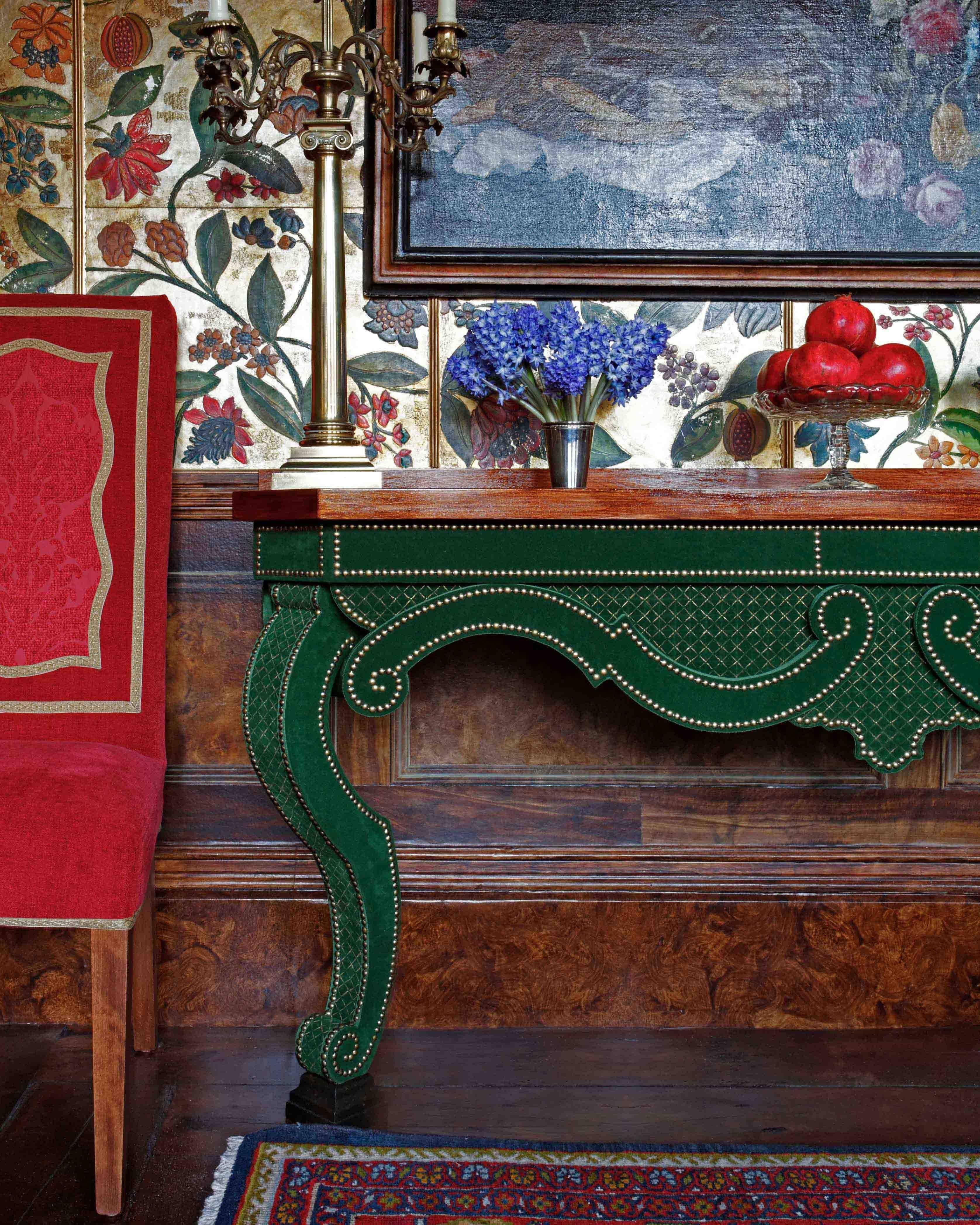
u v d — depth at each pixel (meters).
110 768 1.32
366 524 1.30
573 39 1.75
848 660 1.32
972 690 1.31
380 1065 1.62
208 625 1.79
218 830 1.79
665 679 1.32
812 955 1.77
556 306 1.79
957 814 1.80
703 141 1.76
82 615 1.58
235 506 1.40
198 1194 1.27
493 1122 1.44
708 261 1.76
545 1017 1.77
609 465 1.80
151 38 1.76
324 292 1.52
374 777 1.79
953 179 1.77
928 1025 1.78
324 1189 1.25
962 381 1.81
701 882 1.77
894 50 1.76
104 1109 1.22
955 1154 1.35
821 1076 1.59
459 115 1.75
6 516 1.58
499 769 1.79
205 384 1.79
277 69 1.48
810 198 1.77
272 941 1.77
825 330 1.54
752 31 1.75
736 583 1.31
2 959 1.75
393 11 1.73
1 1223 1.21
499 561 1.31
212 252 1.78
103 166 1.77
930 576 1.31
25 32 1.76
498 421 1.80
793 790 1.79
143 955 1.63
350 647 1.36
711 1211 1.23
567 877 1.77
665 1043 1.71
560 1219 1.21
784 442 1.80
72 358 1.61
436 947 1.76
